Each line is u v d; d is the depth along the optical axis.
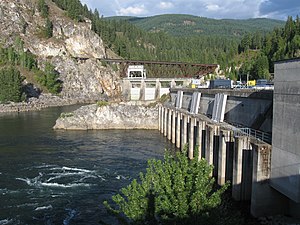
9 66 161.00
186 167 17.14
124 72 162.25
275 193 30.47
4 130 81.69
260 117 40.59
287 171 27.33
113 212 17.97
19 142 68.19
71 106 146.88
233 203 33.75
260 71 149.25
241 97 47.75
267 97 39.12
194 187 16.09
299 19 181.62
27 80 164.62
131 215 16.94
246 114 46.16
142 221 16.55
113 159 55.91
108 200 38.66
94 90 189.00
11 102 134.75
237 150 33.94
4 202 37.94
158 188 17.09
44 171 48.94
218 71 178.62
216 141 43.56
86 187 42.69
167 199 15.98
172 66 162.38
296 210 29.42
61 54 197.00
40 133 77.94
